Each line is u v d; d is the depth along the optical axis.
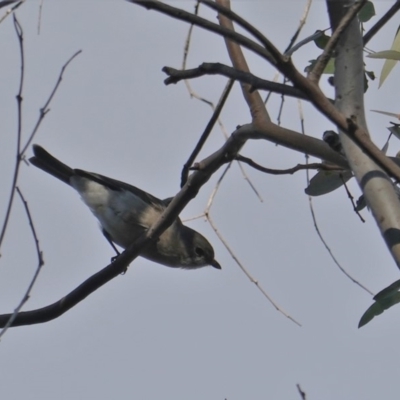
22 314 8.47
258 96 7.36
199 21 4.73
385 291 6.42
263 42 4.67
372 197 5.74
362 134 4.92
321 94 4.87
